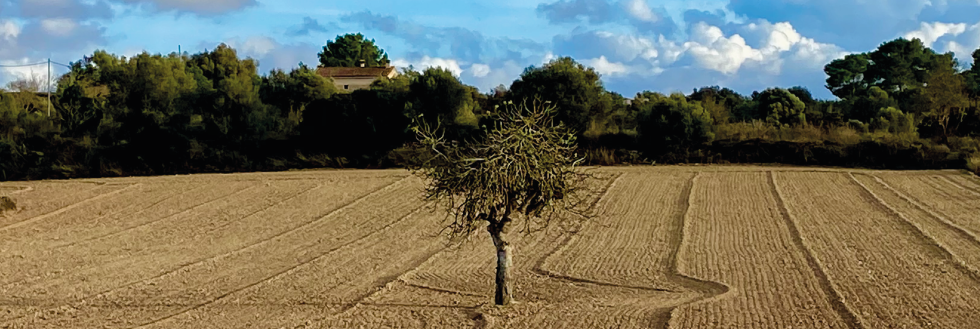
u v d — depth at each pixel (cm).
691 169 4344
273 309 1534
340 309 1510
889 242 2211
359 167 4897
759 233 2398
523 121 1410
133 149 4916
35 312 1561
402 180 3931
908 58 7825
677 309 1403
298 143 5072
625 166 4594
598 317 1352
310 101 5525
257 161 4938
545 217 2667
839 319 1336
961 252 2042
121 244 2497
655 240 2327
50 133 5003
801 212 2822
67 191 3862
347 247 2350
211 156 4875
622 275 1853
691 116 4794
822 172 4109
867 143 4538
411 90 5044
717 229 2495
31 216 3161
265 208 3209
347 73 8981
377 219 2869
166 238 2598
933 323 1310
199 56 6756
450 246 2311
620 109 5641
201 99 5128
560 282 1791
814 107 6988
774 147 4697
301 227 2755
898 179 3812
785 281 1706
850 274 1766
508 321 1332
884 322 1318
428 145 1479
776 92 6266
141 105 5069
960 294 1547
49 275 2002
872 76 8000
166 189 3831
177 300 1664
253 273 1984
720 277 1780
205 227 2806
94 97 5381
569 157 1476
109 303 1645
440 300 1591
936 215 2734
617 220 2709
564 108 5069
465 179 1404
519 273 1906
